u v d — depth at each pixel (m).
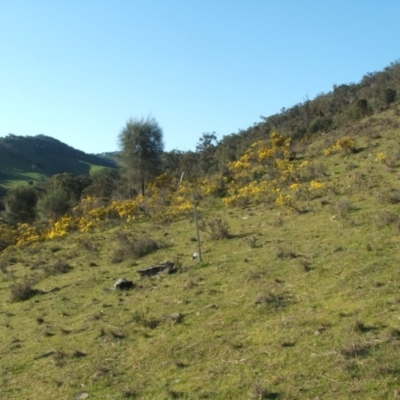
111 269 14.02
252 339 7.00
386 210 12.09
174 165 57.19
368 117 32.81
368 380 5.18
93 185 52.53
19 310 11.83
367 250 9.52
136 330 8.45
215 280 10.22
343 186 16.27
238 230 14.63
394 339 5.89
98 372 7.06
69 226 25.23
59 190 34.25
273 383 5.61
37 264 17.77
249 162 26.56
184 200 23.17
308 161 22.61
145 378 6.62
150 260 13.69
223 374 6.18
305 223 13.23
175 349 7.32
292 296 8.27
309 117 65.44
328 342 6.25
